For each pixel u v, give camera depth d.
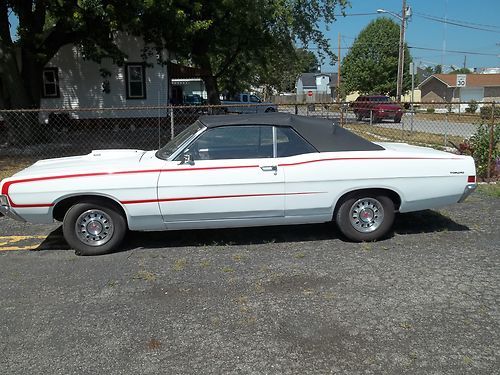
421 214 6.74
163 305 4.02
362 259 5.01
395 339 3.43
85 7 13.22
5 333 3.60
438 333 3.50
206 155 5.27
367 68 52.78
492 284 4.33
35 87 16.80
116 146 15.87
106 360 3.22
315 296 4.14
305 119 5.61
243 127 5.36
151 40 16.53
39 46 16.34
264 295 4.18
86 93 21.19
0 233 6.22
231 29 19.73
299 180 5.26
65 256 5.30
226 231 6.08
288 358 3.21
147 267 4.90
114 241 5.30
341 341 3.41
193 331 3.58
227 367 3.12
